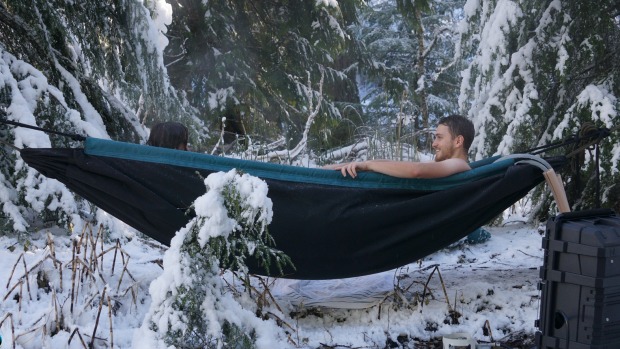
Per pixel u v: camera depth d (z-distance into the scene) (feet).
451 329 12.10
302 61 37.24
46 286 12.44
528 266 16.22
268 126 36.68
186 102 27.81
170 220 11.48
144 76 19.58
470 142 13.07
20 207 15.72
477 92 21.71
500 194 11.76
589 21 20.29
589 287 9.28
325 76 37.96
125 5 19.16
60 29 18.65
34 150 11.40
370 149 24.73
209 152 27.27
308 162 25.35
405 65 57.41
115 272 13.60
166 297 8.47
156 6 19.83
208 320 8.53
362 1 38.58
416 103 48.42
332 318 12.47
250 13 36.52
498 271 15.66
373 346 11.47
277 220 11.43
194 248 8.55
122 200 11.49
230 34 34.47
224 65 33.55
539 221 20.79
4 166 15.58
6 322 10.85
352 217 11.57
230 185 8.36
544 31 20.54
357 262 11.93
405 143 25.67
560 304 9.59
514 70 20.63
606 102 18.92
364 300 12.73
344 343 11.51
